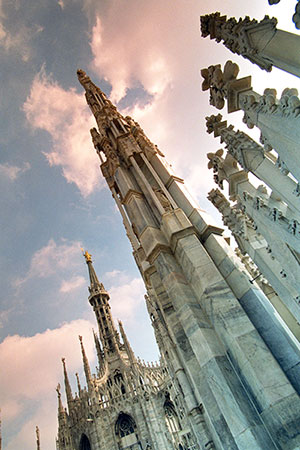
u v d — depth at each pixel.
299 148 5.31
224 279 6.93
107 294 99.69
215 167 9.83
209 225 7.95
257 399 5.33
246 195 8.64
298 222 6.38
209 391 6.35
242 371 5.68
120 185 10.40
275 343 6.04
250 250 10.16
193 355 6.99
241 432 5.08
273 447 4.88
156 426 58.97
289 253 7.51
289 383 5.16
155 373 69.94
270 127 5.94
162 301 8.27
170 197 8.82
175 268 7.61
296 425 4.75
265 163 7.28
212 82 7.46
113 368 78.12
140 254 9.68
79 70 16.97
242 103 6.75
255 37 5.99
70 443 63.00
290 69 5.45
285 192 6.77
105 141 12.04
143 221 8.75
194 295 7.09
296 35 5.38
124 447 60.03
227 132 8.14
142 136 11.27
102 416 64.62
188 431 46.94
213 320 6.43
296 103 5.10
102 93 15.24
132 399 65.25
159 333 22.42
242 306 6.78
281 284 8.95
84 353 76.81
